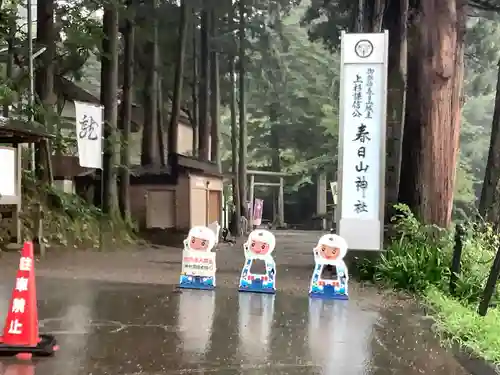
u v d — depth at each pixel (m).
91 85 36.94
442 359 5.55
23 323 5.32
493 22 24.55
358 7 13.41
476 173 34.56
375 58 10.91
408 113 12.69
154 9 25.89
